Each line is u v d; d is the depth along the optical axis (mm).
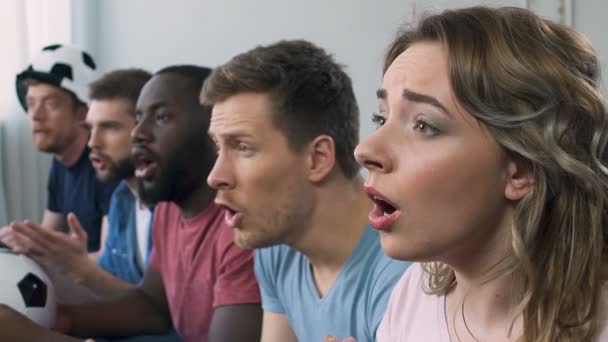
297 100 783
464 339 539
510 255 490
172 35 2330
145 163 1087
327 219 795
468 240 482
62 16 2361
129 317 1199
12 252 1073
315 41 2127
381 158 471
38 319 1016
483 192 468
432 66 470
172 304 1163
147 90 1094
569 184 475
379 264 764
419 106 467
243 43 2242
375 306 747
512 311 506
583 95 474
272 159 776
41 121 1776
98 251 1731
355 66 2070
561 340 469
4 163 2250
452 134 461
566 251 479
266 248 899
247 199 785
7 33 2232
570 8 1805
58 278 1235
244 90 785
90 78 1834
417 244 474
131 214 1465
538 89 462
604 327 468
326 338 587
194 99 1078
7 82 2238
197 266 1082
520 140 458
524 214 474
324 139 788
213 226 1073
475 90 455
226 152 795
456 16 499
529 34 482
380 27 2039
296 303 857
